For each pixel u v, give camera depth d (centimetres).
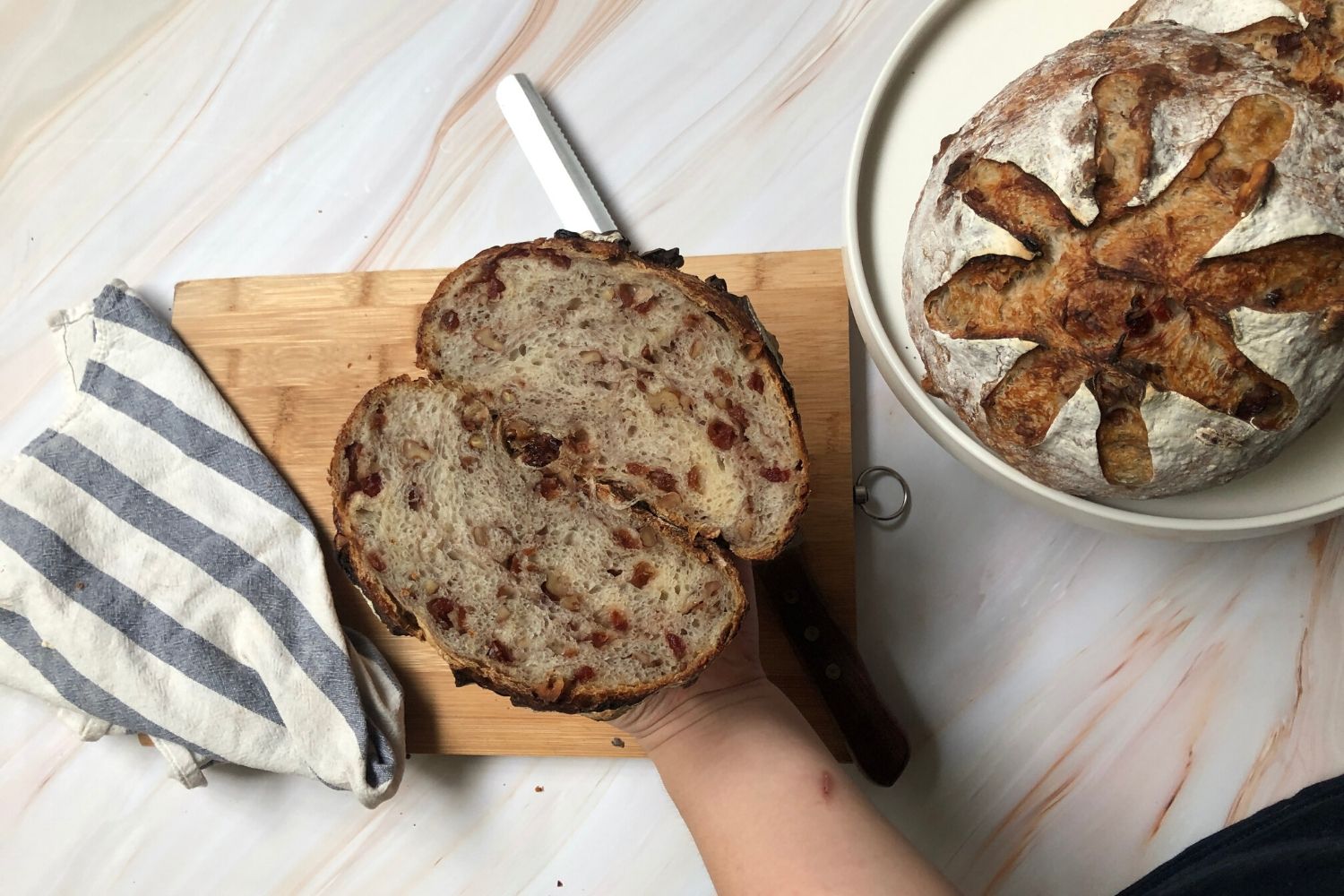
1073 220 45
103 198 68
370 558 51
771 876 50
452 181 66
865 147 54
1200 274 44
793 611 58
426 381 52
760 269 61
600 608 52
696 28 66
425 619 51
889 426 61
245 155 67
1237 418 45
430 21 67
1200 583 60
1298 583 59
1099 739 59
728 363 51
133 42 69
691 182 65
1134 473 48
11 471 60
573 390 52
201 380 62
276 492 61
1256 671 59
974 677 60
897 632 61
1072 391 46
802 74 65
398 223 66
